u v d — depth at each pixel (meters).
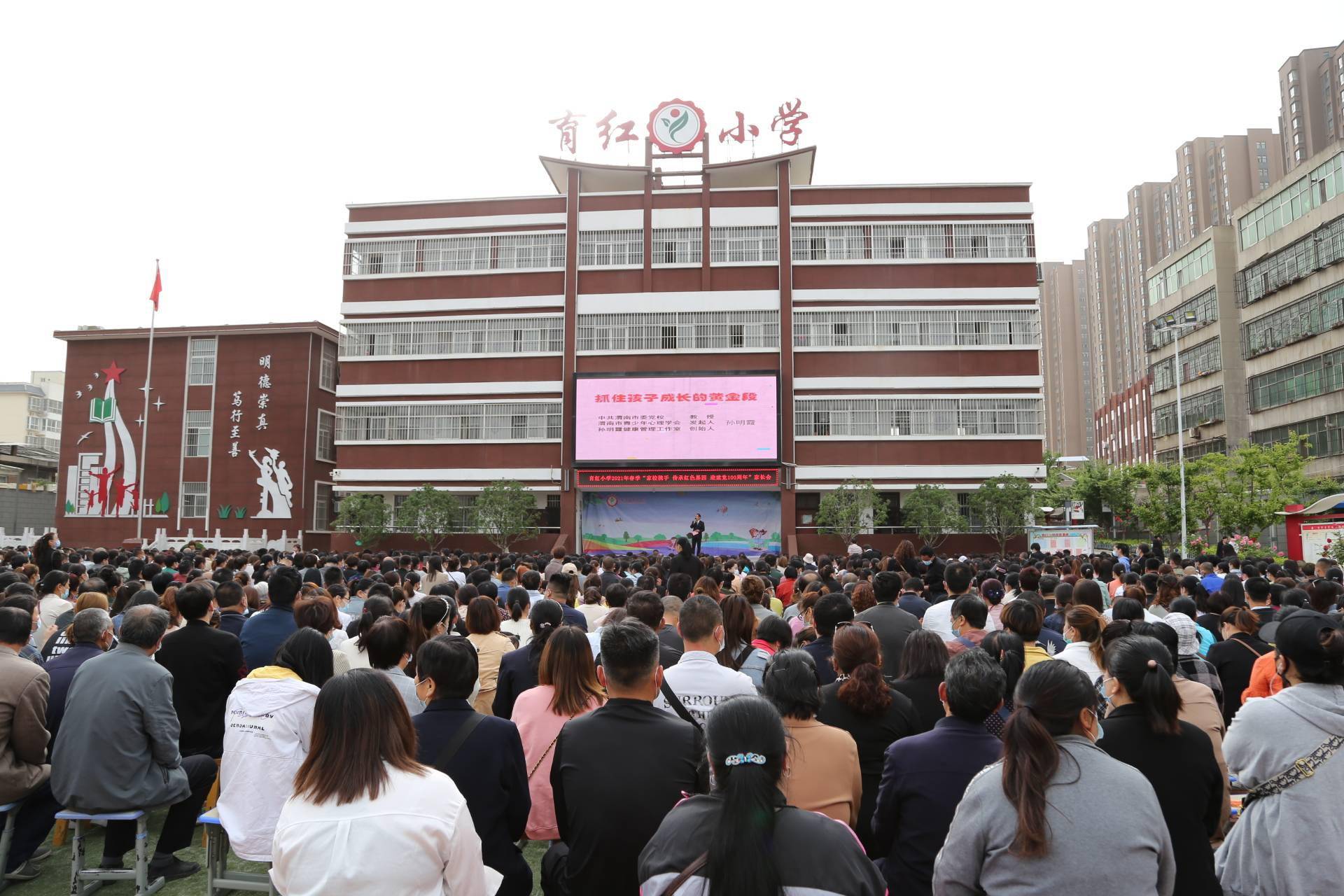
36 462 67.44
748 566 16.22
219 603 8.42
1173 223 112.06
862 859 2.75
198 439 41.66
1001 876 3.04
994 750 4.06
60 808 6.52
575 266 38.88
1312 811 3.99
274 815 5.25
